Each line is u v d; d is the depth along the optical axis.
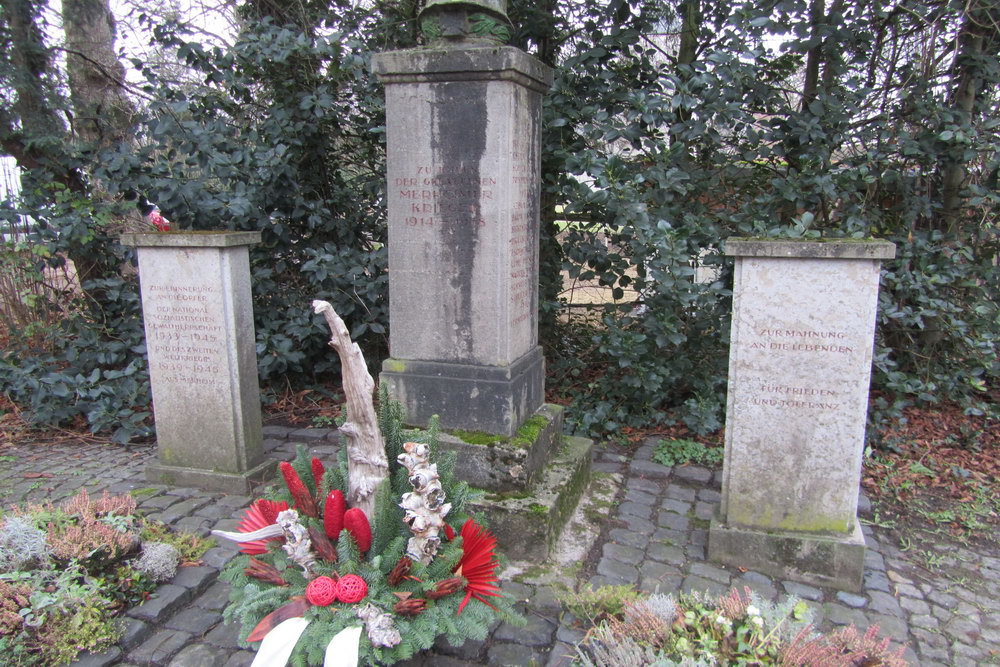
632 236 4.69
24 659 2.42
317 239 5.73
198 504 3.77
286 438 4.89
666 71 5.10
